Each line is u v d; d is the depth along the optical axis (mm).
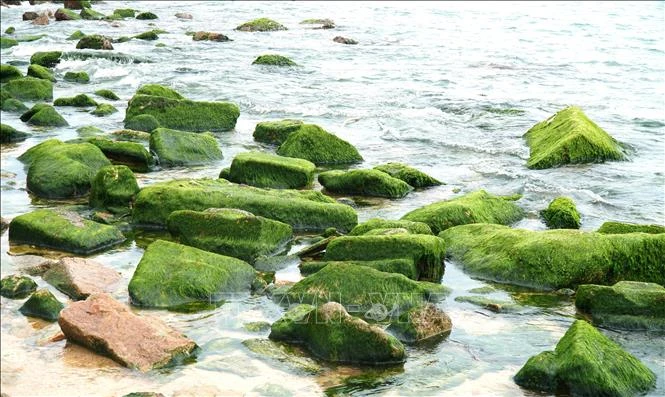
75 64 33406
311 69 32844
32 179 16438
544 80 30156
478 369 9609
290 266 12797
